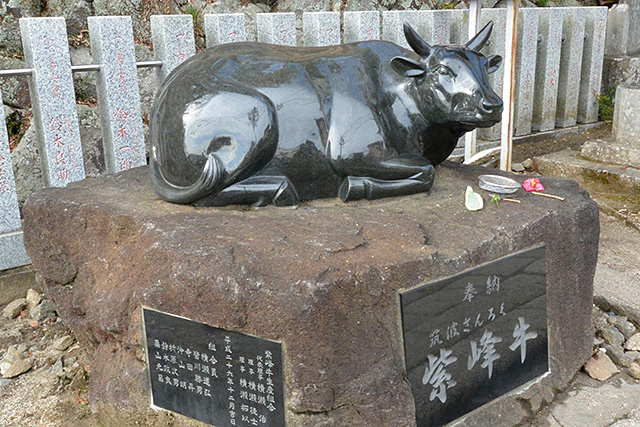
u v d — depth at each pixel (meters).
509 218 2.94
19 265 4.21
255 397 2.47
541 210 3.04
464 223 2.89
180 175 2.99
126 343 2.78
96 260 3.05
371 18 5.43
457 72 2.97
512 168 6.36
